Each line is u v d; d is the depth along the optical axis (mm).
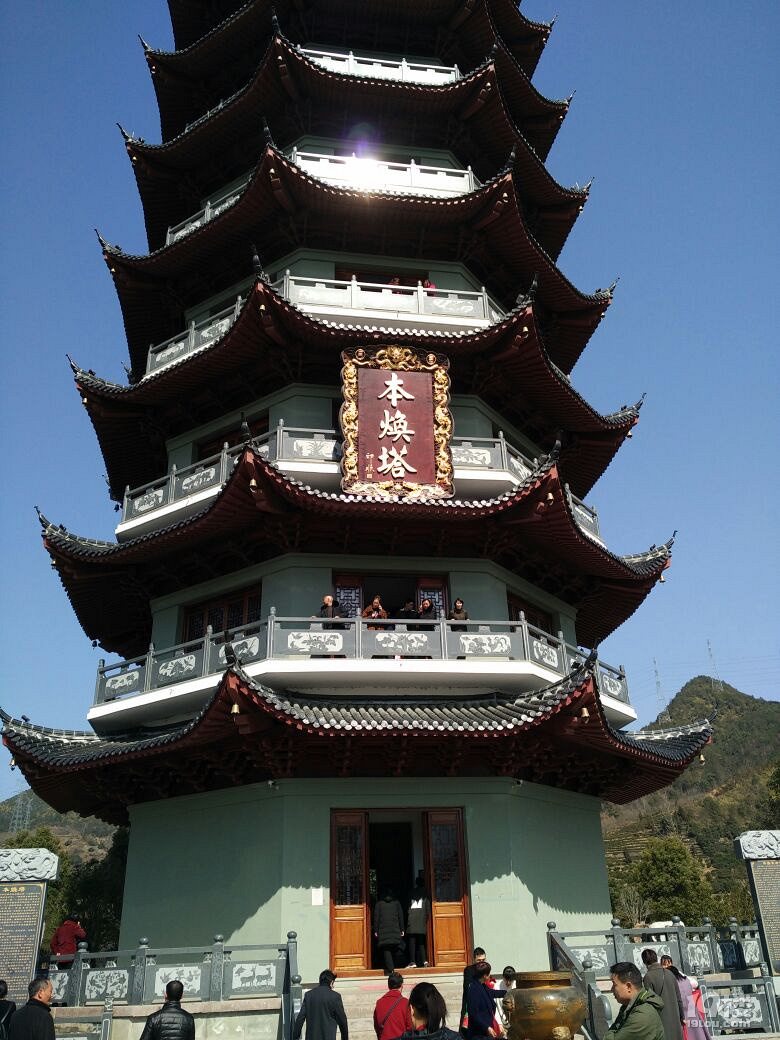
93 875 43500
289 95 30406
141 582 27312
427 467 24734
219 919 21422
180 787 24016
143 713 24594
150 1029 11477
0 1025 12039
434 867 21266
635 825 144625
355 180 30172
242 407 28484
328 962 19938
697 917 68562
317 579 24500
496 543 25141
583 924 23531
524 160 32062
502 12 34938
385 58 34469
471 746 21828
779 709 189875
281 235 29828
